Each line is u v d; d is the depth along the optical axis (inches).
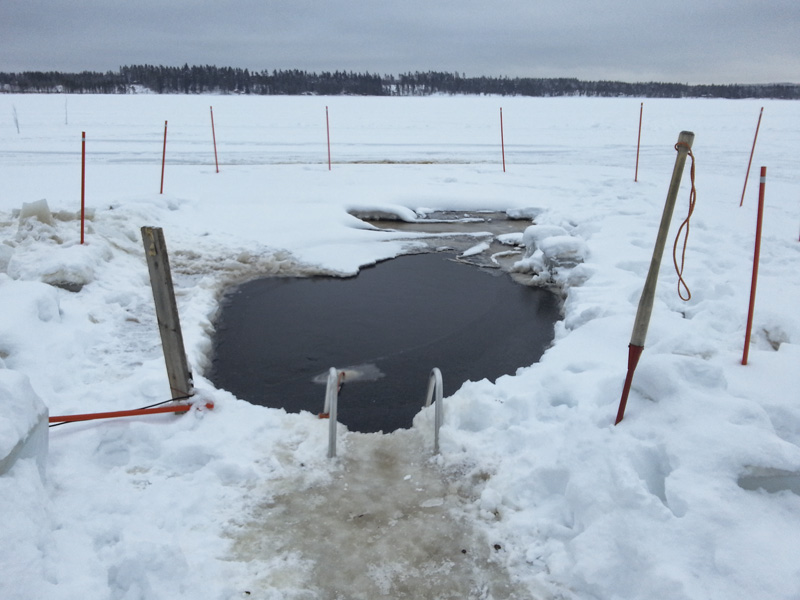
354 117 1726.1
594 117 1786.4
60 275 319.3
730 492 131.3
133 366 251.0
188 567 131.5
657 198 603.2
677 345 204.2
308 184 665.0
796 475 131.3
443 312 359.6
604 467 145.5
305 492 165.9
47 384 220.8
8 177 649.0
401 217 578.2
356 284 406.6
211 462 173.6
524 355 304.3
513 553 143.1
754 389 175.2
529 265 433.1
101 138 1042.7
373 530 152.2
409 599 132.0
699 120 1638.8
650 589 119.9
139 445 182.4
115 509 153.6
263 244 460.8
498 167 813.9
